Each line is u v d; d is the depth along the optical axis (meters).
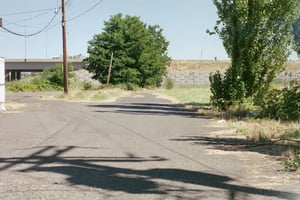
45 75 67.12
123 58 61.19
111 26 62.78
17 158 9.43
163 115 21.16
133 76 61.53
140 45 62.09
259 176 7.71
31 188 6.79
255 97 22.61
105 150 10.61
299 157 8.91
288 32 22.73
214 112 21.98
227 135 13.52
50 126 15.95
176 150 10.62
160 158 9.52
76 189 6.75
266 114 18.17
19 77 107.19
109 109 24.73
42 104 28.39
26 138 12.75
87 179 7.42
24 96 40.59
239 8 22.70
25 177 7.57
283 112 17.44
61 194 6.45
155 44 75.94
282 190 6.74
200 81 101.25
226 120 18.20
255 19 22.67
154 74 65.88
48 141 12.14
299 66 24.77
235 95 22.84
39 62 100.88
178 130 14.93
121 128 15.46
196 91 55.12
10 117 19.41
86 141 12.20
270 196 6.39
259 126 15.23
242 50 22.89
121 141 12.23
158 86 68.94
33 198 6.22
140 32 62.59
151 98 39.09
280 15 22.55
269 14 22.64
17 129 14.98
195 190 6.73
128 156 9.77
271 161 9.09
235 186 6.99
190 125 16.53
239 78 22.83
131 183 7.16
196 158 9.51
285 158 9.33
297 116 17.19
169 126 16.19
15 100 32.69
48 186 6.93
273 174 7.86
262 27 22.80
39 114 20.95
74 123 17.03
